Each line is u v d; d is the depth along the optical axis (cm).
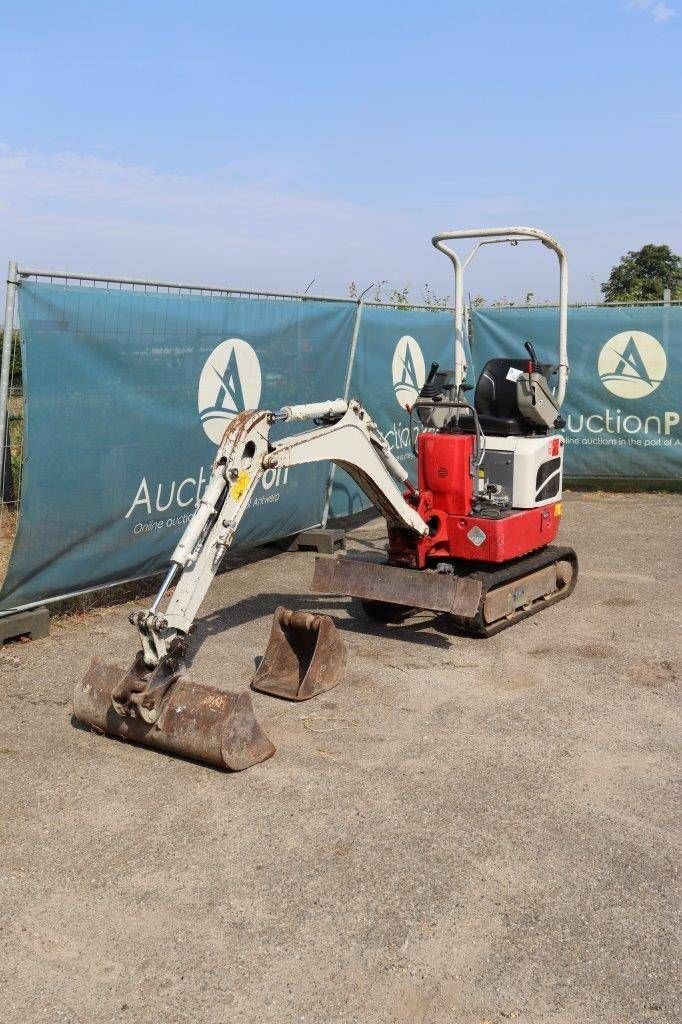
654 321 1301
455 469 717
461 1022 326
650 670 654
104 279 703
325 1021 327
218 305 833
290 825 450
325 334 1000
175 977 347
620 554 984
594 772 504
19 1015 329
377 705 594
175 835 441
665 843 436
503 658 679
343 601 823
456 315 826
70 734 547
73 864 418
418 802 472
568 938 369
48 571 703
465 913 384
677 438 1319
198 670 653
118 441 743
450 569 706
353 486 1098
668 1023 325
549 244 782
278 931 373
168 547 812
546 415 775
